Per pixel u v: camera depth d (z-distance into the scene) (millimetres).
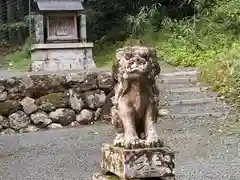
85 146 6934
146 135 3633
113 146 3723
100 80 8750
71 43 12836
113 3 15180
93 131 7934
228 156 6051
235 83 8945
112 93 8719
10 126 8242
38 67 12625
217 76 9422
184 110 8414
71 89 8641
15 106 8305
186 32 12602
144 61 3580
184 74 9969
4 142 7445
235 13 12531
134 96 3654
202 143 6715
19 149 6934
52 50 12719
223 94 8875
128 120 3623
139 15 14000
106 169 3820
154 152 3516
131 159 3465
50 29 12984
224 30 12594
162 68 11266
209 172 5352
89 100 8664
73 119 8547
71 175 5445
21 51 15797
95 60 13555
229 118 7898
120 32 14492
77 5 12984
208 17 13141
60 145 7062
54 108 8469
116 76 3793
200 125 7684
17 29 16875
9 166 6039
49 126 8414
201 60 11352
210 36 12227
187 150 6406
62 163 6043
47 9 12719
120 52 3725
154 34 13445
